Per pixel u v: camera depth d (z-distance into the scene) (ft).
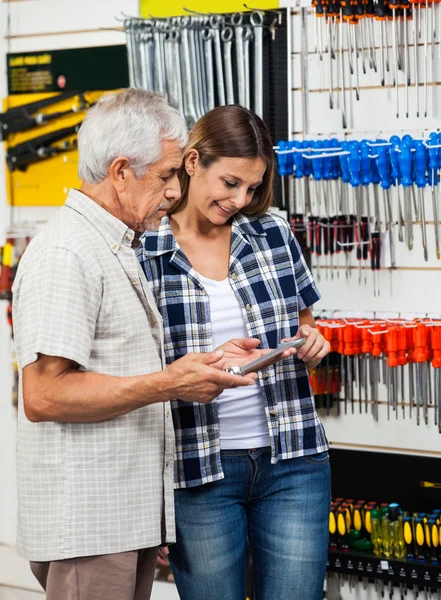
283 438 7.51
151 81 11.33
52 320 5.77
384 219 10.78
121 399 5.88
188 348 7.39
